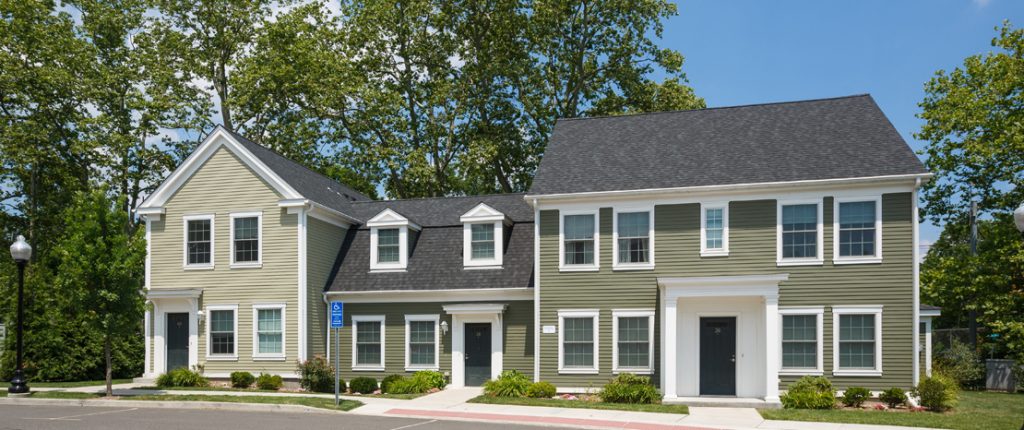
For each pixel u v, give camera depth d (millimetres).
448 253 28062
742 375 23094
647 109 43875
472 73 42531
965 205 35812
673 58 43312
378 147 41531
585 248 24891
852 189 22828
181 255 27609
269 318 26562
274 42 40750
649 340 23984
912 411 20406
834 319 22641
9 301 28969
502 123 44219
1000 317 29609
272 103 41156
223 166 27594
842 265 22734
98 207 23172
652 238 24266
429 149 43531
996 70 32812
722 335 23500
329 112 42156
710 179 24000
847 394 21297
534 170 44938
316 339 27156
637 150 26578
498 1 41344
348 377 27281
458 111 42594
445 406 21094
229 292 27000
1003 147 31391
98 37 40531
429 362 26719
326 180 32531
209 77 41594
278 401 21016
